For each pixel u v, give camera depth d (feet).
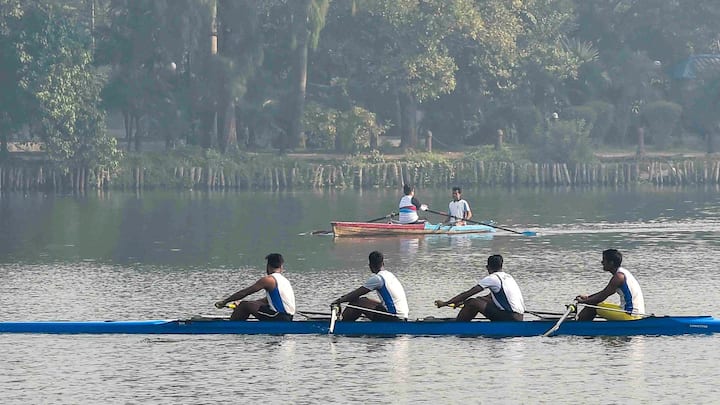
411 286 270.87
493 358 185.47
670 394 162.40
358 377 173.58
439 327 204.03
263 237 393.70
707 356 185.16
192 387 168.76
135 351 193.98
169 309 239.71
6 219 475.72
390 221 410.72
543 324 202.39
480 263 314.96
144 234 406.62
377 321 205.98
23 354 192.75
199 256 335.88
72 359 188.55
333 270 301.43
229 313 234.58
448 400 160.45
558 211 505.66
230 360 185.98
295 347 195.42
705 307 235.20
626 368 177.58
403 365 181.06
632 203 556.10
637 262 312.09
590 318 206.39
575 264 309.83
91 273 298.56
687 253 333.83
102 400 162.40
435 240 382.22
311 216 483.92
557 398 161.07
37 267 312.09
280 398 162.09
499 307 204.54
